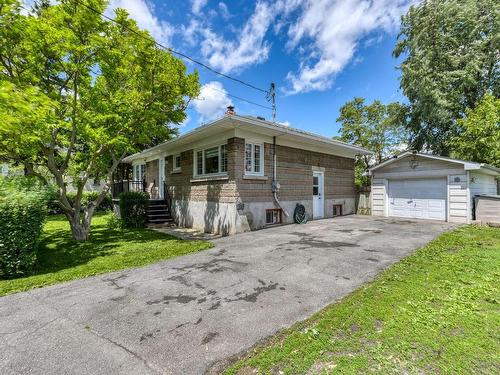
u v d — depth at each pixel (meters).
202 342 2.48
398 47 17.78
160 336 2.60
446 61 15.66
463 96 15.63
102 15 6.84
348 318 2.75
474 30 14.61
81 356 2.30
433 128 16.64
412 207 11.36
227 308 3.15
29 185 5.70
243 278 4.15
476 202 9.69
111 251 6.35
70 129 7.20
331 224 9.61
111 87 8.25
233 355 2.28
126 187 13.64
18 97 4.73
